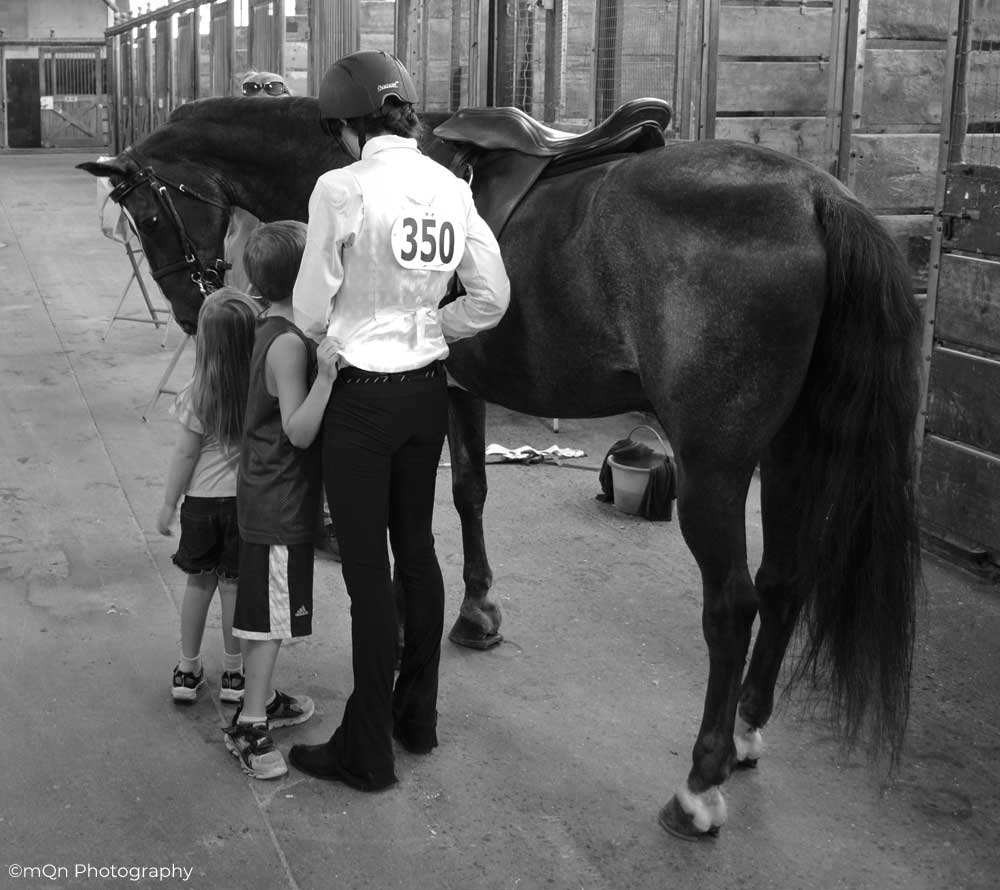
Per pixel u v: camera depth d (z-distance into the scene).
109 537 4.66
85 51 24.80
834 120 6.00
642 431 6.30
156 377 7.27
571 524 4.97
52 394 6.84
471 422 3.62
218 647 3.76
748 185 2.60
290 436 2.86
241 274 4.89
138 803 2.91
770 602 3.01
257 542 2.96
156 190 4.30
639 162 2.81
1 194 16.73
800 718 3.38
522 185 3.02
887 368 2.54
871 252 2.53
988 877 2.69
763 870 2.70
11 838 2.76
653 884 2.65
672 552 4.66
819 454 2.69
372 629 2.90
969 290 4.50
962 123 4.59
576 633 3.92
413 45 8.34
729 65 6.22
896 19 6.19
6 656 3.65
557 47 6.99
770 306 2.54
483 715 3.38
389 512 3.02
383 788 2.98
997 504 4.39
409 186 2.74
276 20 9.80
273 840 2.78
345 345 2.79
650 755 3.17
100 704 3.39
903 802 2.98
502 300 2.84
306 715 3.33
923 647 3.85
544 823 2.87
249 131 4.16
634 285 2.73
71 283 10.43
